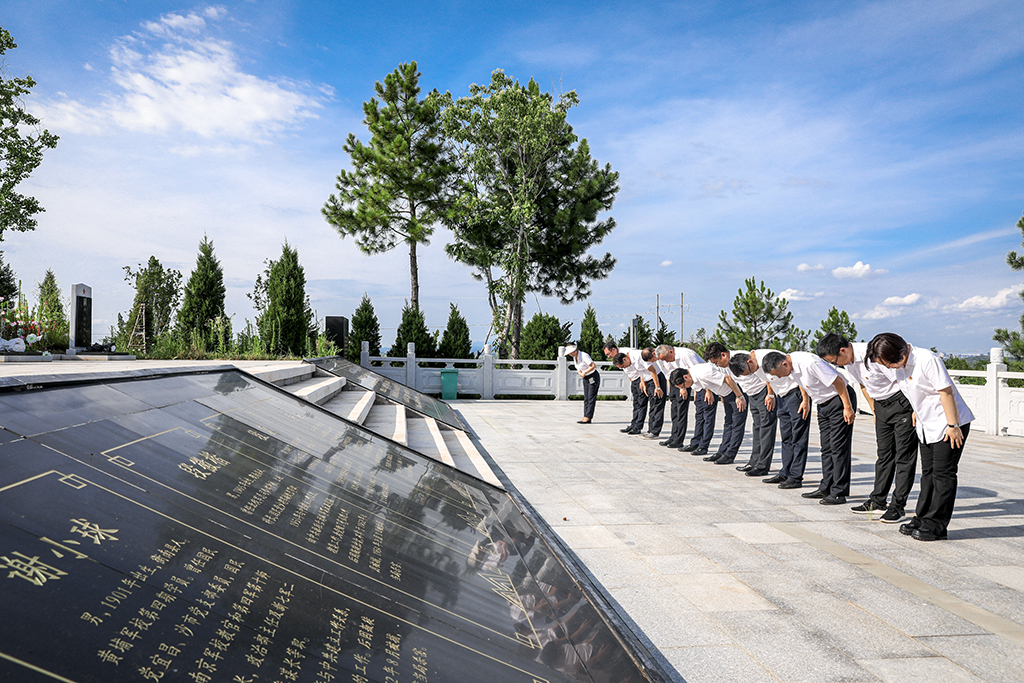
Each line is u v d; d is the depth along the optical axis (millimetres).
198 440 2467
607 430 9836
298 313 19094
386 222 21406
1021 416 9531
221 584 1496
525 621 2143
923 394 4105
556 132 21938
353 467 3270
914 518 4270
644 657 2387
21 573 1166
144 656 1146
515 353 21766
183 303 21875
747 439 9219
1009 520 4645
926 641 2652
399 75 20844
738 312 18766
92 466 1728
